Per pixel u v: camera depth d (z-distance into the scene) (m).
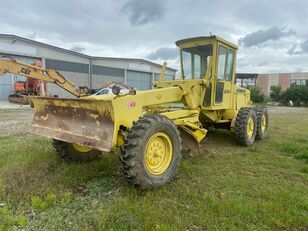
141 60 30.03
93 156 4.31
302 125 9.53
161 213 2.65
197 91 4.74
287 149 5.33
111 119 3.19
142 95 3.67
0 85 20.55
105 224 2.42
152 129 3.18
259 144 6.02
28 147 4.95
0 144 5.27
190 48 5.30
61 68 23.89
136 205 2.78
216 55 4.90
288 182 3.61
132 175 3.01
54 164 4.02
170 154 3.50
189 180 3.61
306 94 29.89
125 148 3.03
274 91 33.19
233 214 2.67
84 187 3.30
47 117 3.94
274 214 2.67
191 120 4.52
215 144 5.88
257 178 3.75
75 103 3.46
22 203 2.83
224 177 3.76
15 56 20.45
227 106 5.59
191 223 2.51
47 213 2.65
